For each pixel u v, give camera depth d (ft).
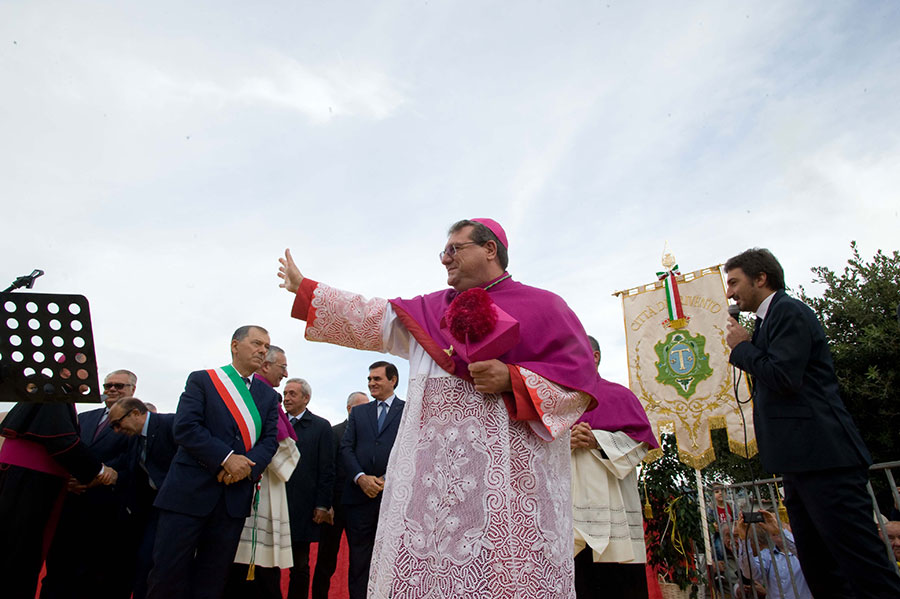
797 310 10.35
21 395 8.74
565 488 6.90
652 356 22.12
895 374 29.22
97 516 15.80
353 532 17.58
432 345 6.80
